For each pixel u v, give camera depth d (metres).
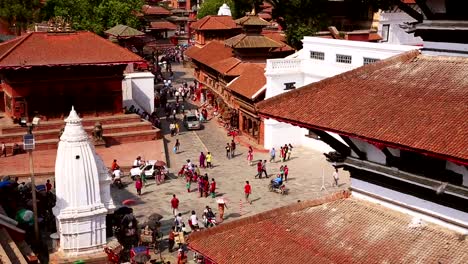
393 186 16.66
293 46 82.06
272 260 16.14
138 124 63.03
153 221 36.28
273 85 59.38
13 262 25.69
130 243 35.72
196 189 47.75
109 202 34.03
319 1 81.31
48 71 59.97
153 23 141.62
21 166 52.38
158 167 50.25
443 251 14.51
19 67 56.94
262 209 42.44
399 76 17.48
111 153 57.53
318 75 58.22
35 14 88.62
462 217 14.86
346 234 16.44
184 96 89.00
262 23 75.50
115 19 93.94
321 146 58.03
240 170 52.94
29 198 39.59
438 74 16.69
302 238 16.81
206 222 37.94
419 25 17.66
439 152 13.30
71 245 32.66
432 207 15.62
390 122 15.18
